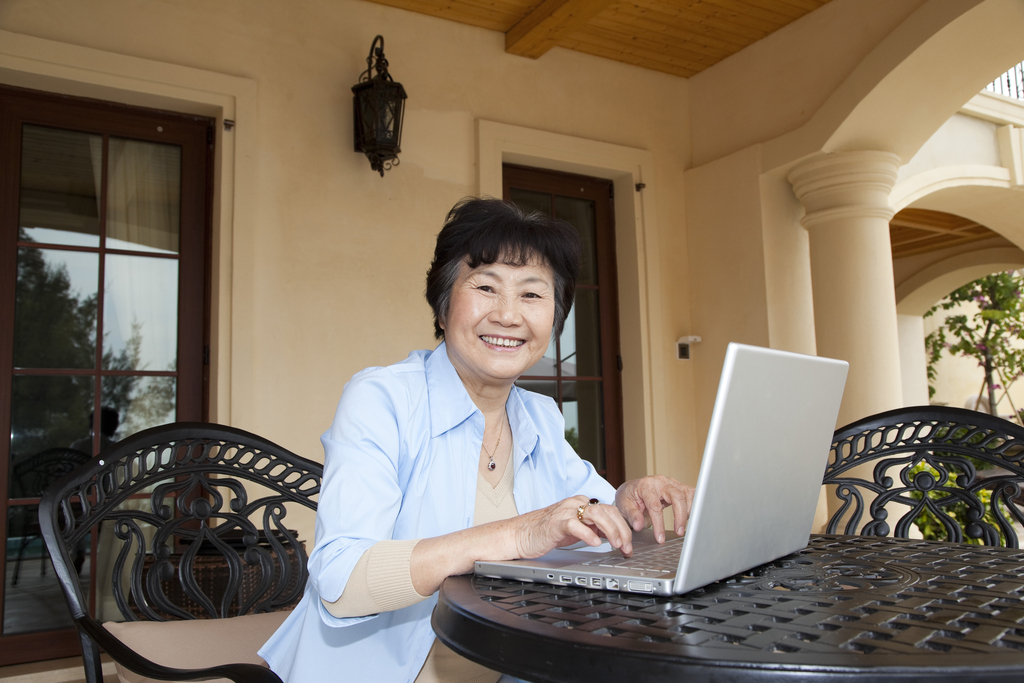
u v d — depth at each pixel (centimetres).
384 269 383
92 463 140
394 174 393
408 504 120
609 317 478
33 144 330
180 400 350
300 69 373
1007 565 96
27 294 325
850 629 65
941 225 721
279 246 359
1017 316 884
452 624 77
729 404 77
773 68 450
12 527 314
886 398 407
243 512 160
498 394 134
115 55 327
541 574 88
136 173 350
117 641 108
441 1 399
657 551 102
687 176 494
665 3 415
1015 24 351
